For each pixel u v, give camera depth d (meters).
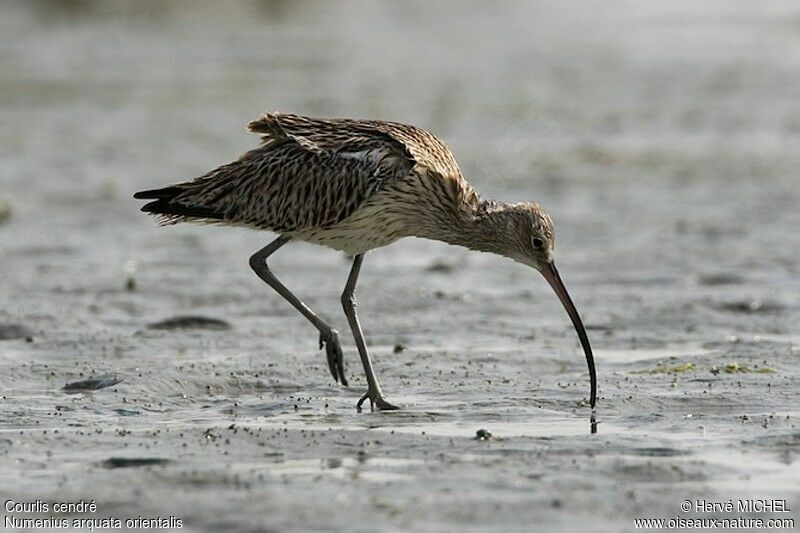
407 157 13.48
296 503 9.05
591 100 33.22
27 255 19.50
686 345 14.71
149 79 35.34
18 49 39.44
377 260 19.83
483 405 12.23
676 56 39.06
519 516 8.80
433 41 42.22
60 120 30.36
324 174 13.41
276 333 15.38
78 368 13.54
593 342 14.94
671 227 21.12
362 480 9.65
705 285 17.66
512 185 24.55
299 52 39.91
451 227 13.89
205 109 31.52
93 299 16.97
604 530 8.58
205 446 10.66
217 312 16.45
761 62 37.69
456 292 17.59
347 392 12.93
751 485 9.49
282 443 10.76
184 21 44.97
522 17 46.81
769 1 48.22
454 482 9.56
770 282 17.69
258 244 20.70
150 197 13.65
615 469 9.88
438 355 14.31
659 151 27.38
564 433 11.09
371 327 15.80
